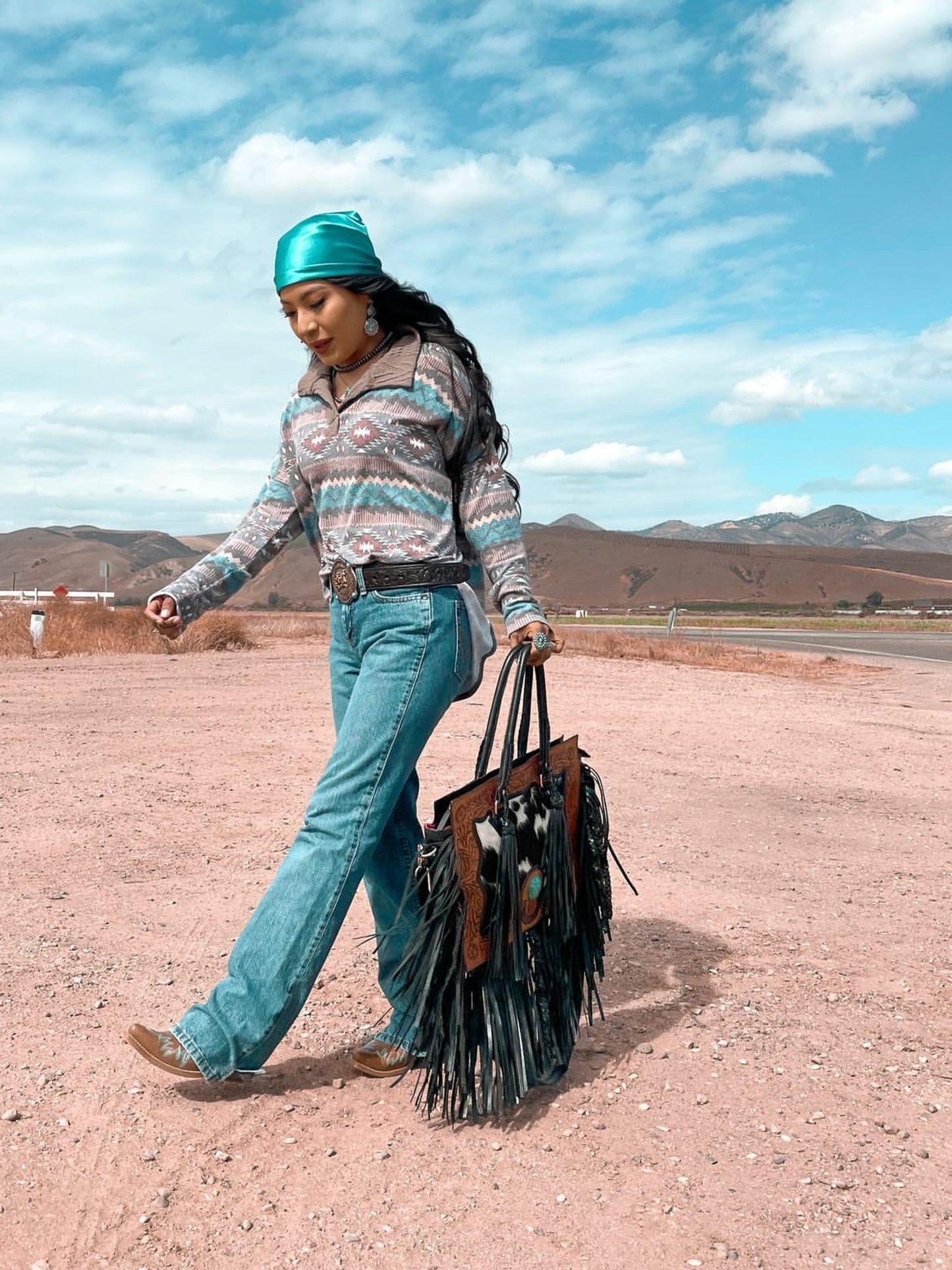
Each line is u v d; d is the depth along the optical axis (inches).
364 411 101.2
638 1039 118.9
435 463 102.7
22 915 154.2
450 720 360.2
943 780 290.0
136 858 186.1
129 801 229.6
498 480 105.8
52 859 184.1
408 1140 96.7
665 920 161.0
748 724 387.5
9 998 124.3
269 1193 87.6
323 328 101.2
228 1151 94.0
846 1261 80.1
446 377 102.0
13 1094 102.5
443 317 105.4
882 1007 129.9
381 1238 81.9
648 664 701.9
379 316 103.7
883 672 751.7
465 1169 91.7
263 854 190.2
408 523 101.4
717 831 221.0
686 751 320.8
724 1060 113.9
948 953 150.2
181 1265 78.2
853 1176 91.6
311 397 105.7
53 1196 86.3
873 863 199.5
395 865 109.9
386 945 109.3
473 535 105.3
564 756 109.6
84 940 144.7
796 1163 93.4
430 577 101.4
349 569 101.8
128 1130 96.8
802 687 577.3
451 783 250.7
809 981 137.9
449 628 101.8
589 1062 113.0
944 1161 94.6
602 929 115.8
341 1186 88.7
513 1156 94.0
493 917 97.9
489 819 98.5
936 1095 107.3
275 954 100.8
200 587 107.1
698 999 130.6
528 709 105.8
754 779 279.6
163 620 105.5
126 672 526.0
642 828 220.8
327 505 103.6
